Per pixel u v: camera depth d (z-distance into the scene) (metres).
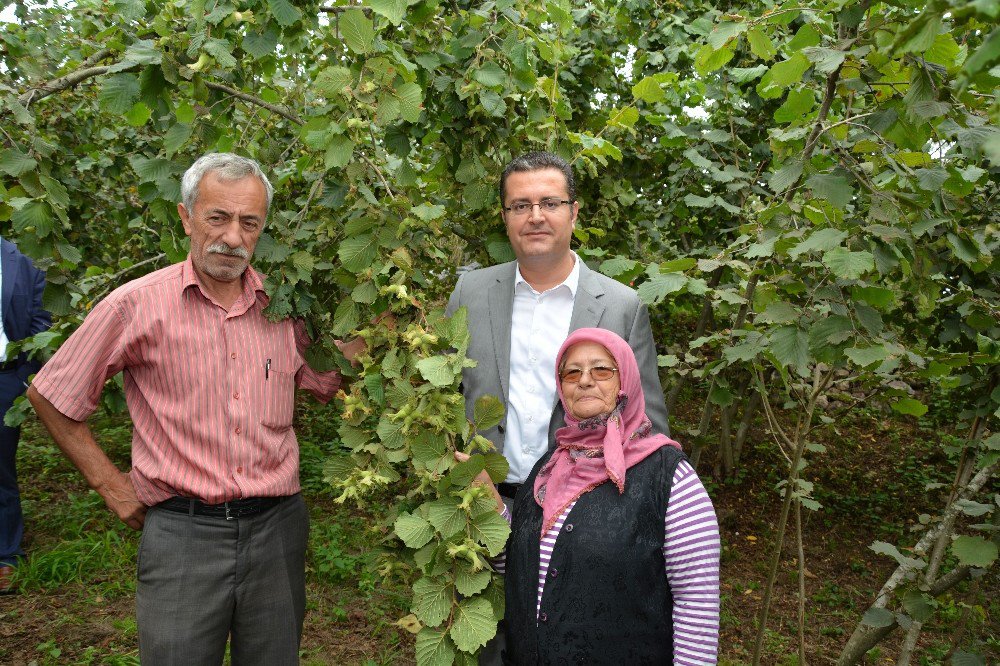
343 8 2.08
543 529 1.63
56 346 2.56
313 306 2.08
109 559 3.88
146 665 1.79
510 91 2.30
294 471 1.99
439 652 1.62
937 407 7.15
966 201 2.46
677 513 1.57
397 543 1.88
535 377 2.06
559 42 2.55
